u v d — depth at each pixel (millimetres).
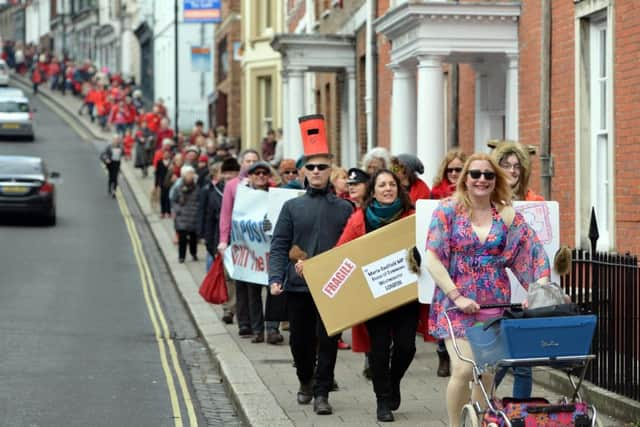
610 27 18641
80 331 21469
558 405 10406
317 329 14648
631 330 13461
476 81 25812
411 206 13883
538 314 10398
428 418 13742
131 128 74938
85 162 64938
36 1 148500
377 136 34219
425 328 14062
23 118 73750
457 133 27328
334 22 40562
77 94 104062
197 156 36688
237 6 63844
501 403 10547
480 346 10750
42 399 15484
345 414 14062
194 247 32219
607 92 18844
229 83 64000
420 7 23047
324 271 13602
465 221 11586
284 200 17656
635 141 17812
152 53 87938
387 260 13508
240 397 14953
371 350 13727
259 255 19219
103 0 113062
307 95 47312
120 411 14898
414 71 27016
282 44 37031
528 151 14250
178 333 21594
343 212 14570
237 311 20281
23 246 35969
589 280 14562
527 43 22641
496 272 11633
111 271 30922
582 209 19984
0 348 19344
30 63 123812
